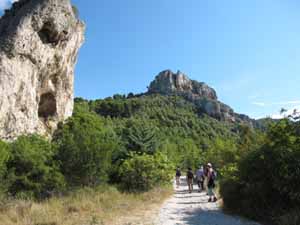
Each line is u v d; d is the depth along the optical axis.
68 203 13.66
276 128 10.95
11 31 28.61
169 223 10.47
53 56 32.69
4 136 25.58
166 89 173.75
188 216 12.05
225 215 12.22
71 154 19.23
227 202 13.27
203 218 11.56
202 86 183.38
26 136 21.53
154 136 28.78
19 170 17.91
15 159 18.05
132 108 109.81
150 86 182.88
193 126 113.31
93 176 19.53
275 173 10.34
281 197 10.68
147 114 110.00
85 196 15.37
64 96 36.78
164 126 97.62
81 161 19.19
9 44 27.83
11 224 10.00
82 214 11.65
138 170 21.62
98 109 102.81
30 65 29.50
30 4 31.50
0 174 15.93
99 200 14.41
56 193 17.23
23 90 28.41
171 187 24.83
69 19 34.09
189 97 163.38
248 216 11.35
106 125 36.75
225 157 30.73
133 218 11.40
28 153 18.42
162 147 30.22
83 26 38.31
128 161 22.38
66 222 10.12
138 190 20.78
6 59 27.12
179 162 51.69
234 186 12.71
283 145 10.57
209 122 130.12
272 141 11.01
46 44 31.47
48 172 18.22
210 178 17.14
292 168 10.09
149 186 21.64
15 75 27.39
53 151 20.38
